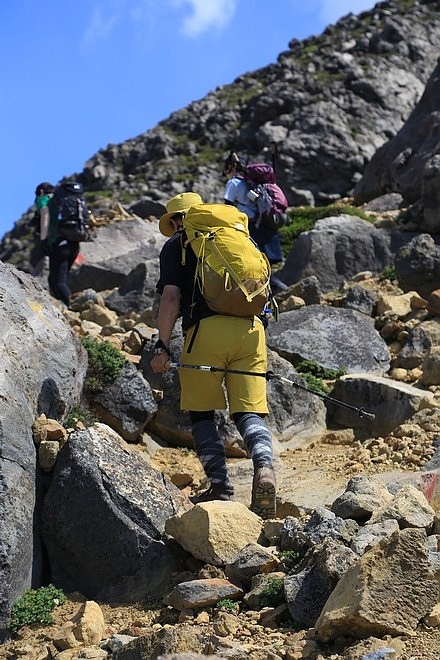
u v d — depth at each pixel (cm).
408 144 1791
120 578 565
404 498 550
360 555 502
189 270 630
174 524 564
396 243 1356
